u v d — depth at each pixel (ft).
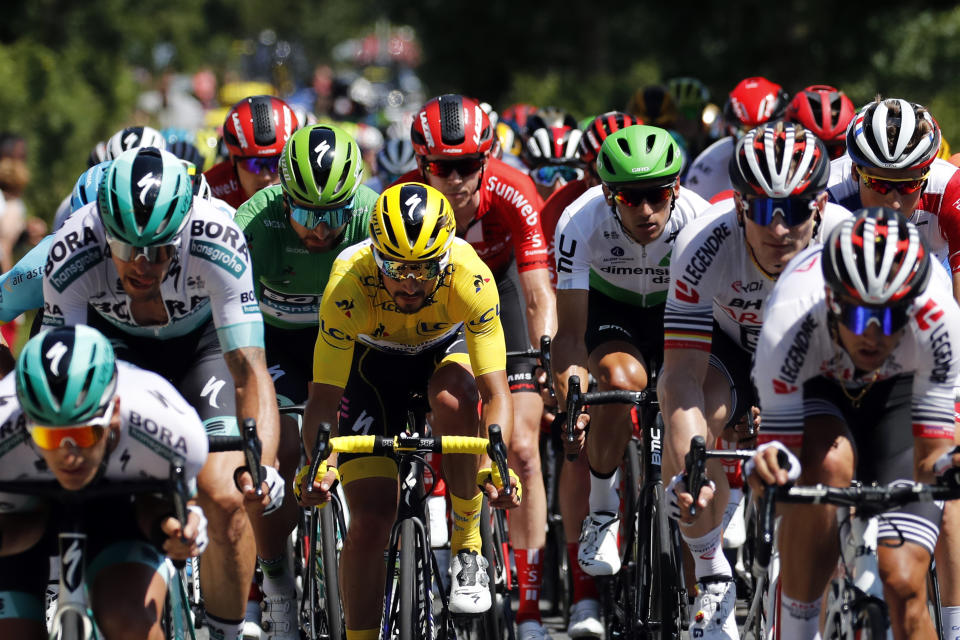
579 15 216.54
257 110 64.28
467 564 46.96
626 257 53.98
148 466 36.11
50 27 191.21
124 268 39.19
